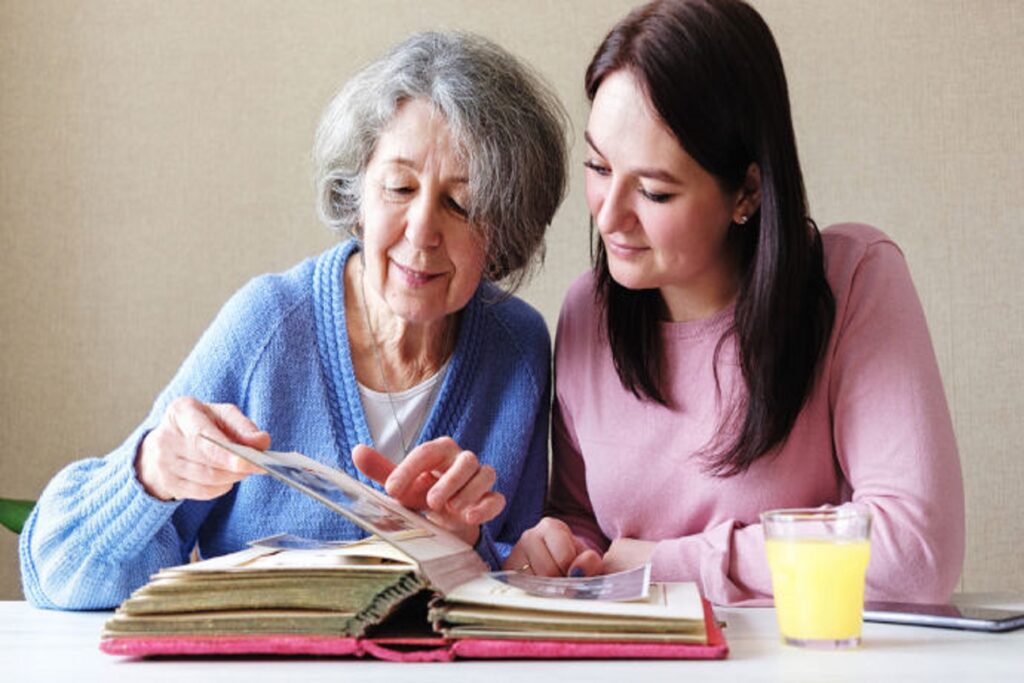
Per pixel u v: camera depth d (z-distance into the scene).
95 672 1.00
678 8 1.48
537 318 1.90
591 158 1.53
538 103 1.67
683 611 1.03
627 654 1.01
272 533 1.68
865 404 1.56
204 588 1.04
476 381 1.80
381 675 0.96
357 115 1.62
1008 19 2.73
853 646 1.08
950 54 2.73
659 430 1.70
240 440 1.29
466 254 1.61
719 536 1.53
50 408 2.77
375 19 2.78
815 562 1.08
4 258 2.79
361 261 1.78
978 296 2.72
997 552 2.71
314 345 1.74
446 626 1.04
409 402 1.77
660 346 1.70
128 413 2.76
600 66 1.50
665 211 1.49
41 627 1.29
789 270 1.54
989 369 2.72
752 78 1.48
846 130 2.74
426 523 1.28
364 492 1.26
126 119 2.79
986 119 2.72
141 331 2.77
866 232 1.68
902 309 1.60
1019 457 2.71
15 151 2.79
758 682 0.93
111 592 1.45
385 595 1.03
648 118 1.45
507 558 1.56
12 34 2.80
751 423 1.59
